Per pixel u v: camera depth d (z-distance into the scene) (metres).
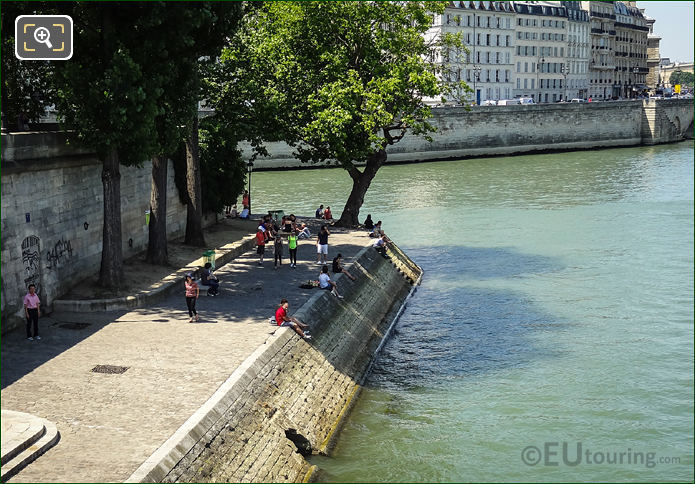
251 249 45.00
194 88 32.41
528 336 35.66
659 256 53.53
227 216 55.28
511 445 24.19
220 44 32.53
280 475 20.83
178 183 44.34
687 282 46.06
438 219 68.38
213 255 37.91
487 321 38.22
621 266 50.53
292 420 23.30
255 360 24.08
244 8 35.97
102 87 28.55
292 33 50.84
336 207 72.56
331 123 47.84
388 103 52.31
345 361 29.88
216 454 19.39
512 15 171.25
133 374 23.25
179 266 37.19
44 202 29.62
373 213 71.25
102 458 17.80
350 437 24.55
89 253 33.66
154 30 29.17
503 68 172.00
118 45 29.30
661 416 26.55
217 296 33.00
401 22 52.53
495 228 64.12
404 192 85.50
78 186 32.44
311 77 50.31
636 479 22.30
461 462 22.92
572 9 192.38
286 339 27.03
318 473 21.98
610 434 25.11
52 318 29.09
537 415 26.55
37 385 22.28
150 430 19.34
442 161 124.81
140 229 39.19
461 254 54.34
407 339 35.38
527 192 86.19
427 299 42.62
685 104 169.38
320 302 32.25
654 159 126.25
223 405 21.02
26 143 28.03
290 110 49.84
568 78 193.88
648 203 77.94
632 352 33.31
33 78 33.31
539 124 139.88
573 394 28.52
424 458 23.09
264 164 106.44
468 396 28.22
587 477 22.28
